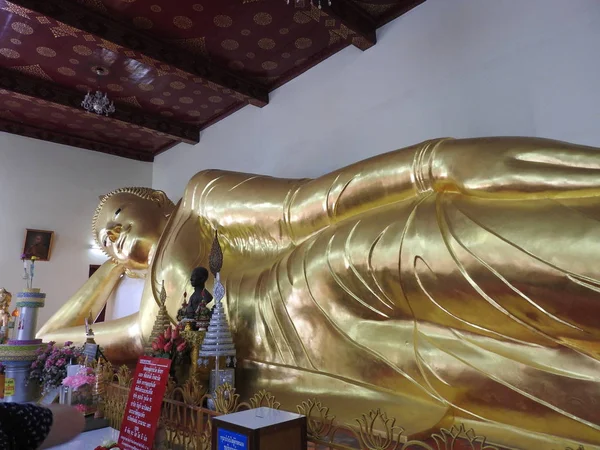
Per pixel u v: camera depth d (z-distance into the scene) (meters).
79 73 5.36
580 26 3.15
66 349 3.48
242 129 6.04
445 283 2.33
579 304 1.91
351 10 4.26
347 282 2.77
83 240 6.99
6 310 4.98
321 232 3.15
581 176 2.10
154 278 4.04
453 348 2.40
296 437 1.67
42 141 6.85
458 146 2.57
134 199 5.48
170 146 7.46
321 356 2.85
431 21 4.07
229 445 1.62
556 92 3.21
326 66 4.99
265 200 3.60
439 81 3.93
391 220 2.67
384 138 4.28
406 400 2.47
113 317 6.42
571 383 2.00
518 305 2.11
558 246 1.98
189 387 2.35
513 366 2.18
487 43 3.66
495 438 2.14
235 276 3.51
